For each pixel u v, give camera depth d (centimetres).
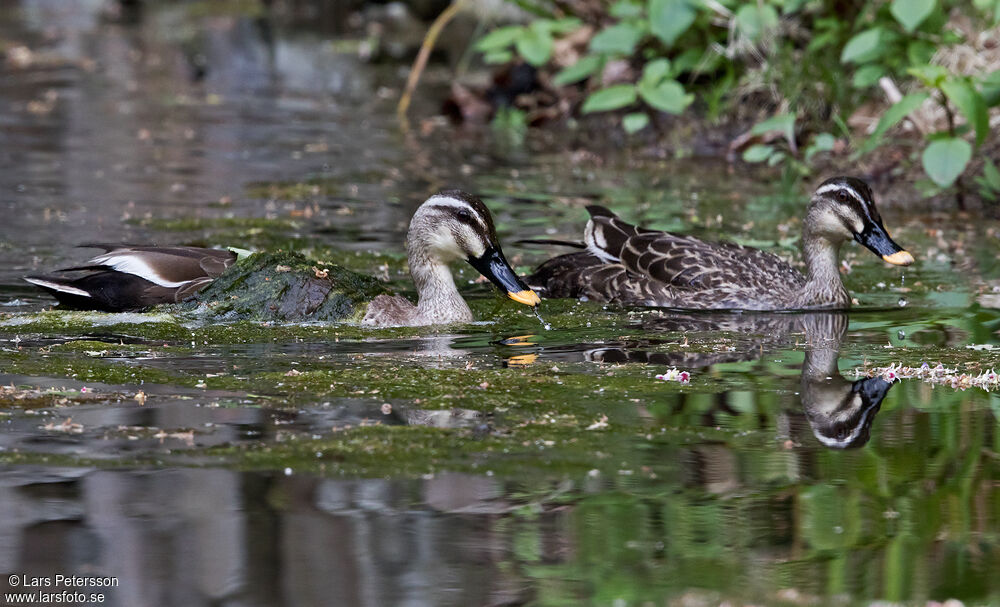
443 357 1101
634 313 1298
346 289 1245
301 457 836
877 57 2036
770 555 700
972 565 686
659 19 2083
